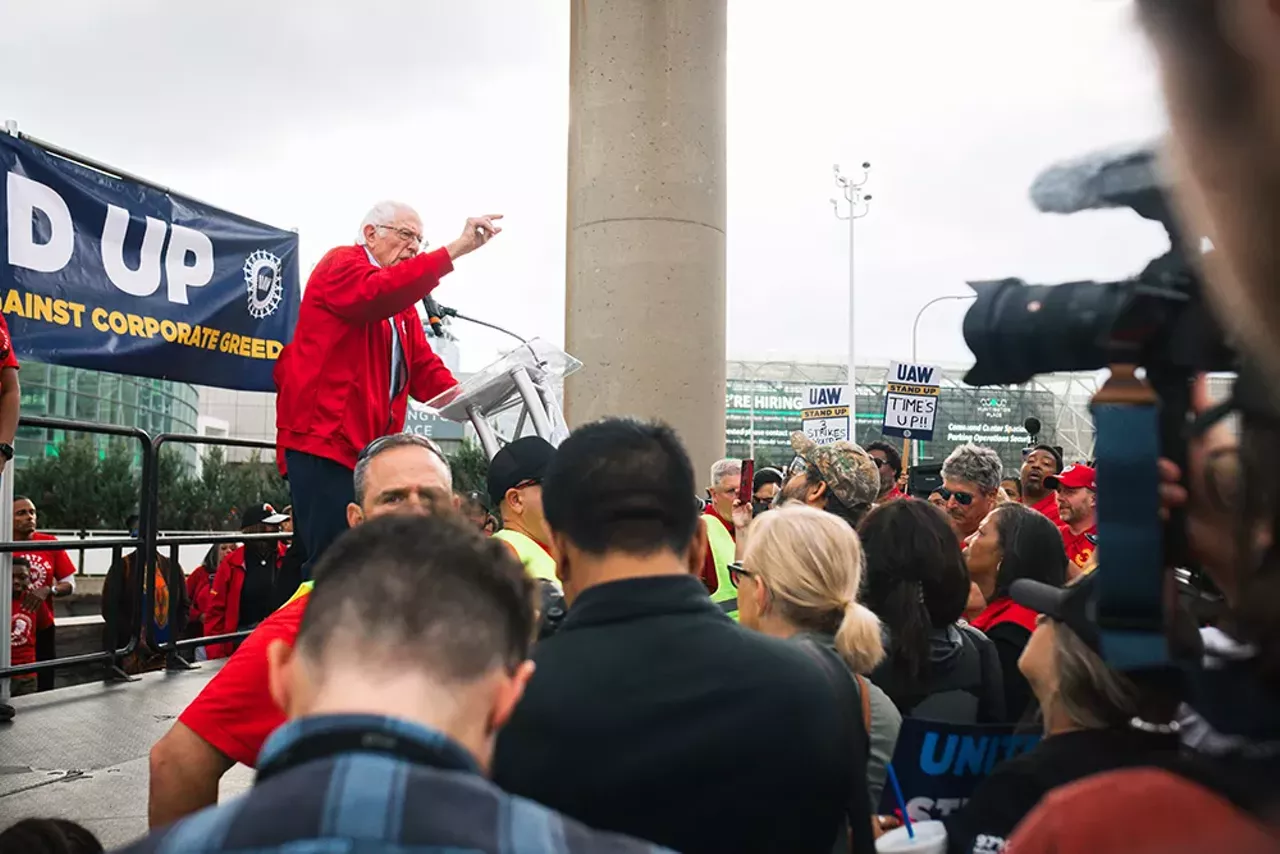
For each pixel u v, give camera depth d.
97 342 5.46
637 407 4.48
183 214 5.96
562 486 1.71
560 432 3.75
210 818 0.77
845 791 1.61
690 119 4.55
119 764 3.75
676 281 4.51
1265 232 0.54
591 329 4.56
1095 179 0.69
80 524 32.94
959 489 4.78
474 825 0.75
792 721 1.53
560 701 1.53
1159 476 0.74
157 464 5.71
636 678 1.54
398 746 0.81
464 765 0.84
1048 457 5.91
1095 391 0.79
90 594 14.95
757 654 1.59
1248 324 0.57
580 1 4.68
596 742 1.50
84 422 5.27
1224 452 0.69
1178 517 0.74
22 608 6.83
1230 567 0.69
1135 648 0.75
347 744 0.81
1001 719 2.53
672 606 1.63
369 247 3.77
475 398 3.78
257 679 2.28
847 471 3.75
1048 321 0.79
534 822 0.78
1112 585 0.76
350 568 0.93
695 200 4.55
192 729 2.26
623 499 1.66
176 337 5.90
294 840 0.73
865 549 2.54
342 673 0.87
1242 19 0.52
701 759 1.48
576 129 4.69
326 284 3.59
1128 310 0.72
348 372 3.69
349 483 3.70
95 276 5.46
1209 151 0.56
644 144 4.51
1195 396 0.74
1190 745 0.75
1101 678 1.25
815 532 2.19
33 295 5.13
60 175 5.28
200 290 6.06
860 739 1.71
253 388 6.41
